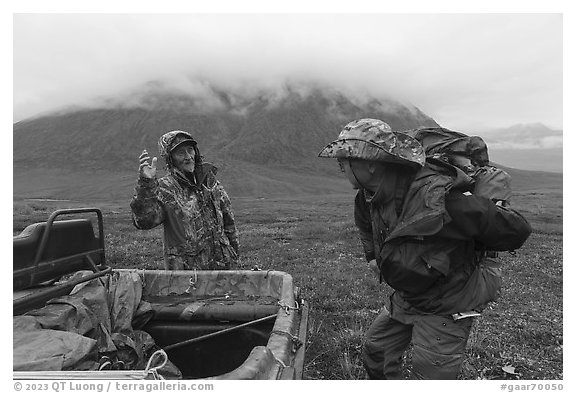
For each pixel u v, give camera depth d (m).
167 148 5.06
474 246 3.21
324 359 5.46
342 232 19.11
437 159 3.17
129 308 3.82
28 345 2.71
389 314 3.73
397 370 3.89
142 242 14.85
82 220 3.76
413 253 3.06
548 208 44.09
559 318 7.55
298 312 3.79
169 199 4.93
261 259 12.69
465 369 5.27
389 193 3.15
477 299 3.27
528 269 11.91
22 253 3.14
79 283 3.55
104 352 3.37
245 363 2.41
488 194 3.17
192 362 3.99
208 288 4.30
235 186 178.00
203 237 5.17
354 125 3.20
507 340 6.43
